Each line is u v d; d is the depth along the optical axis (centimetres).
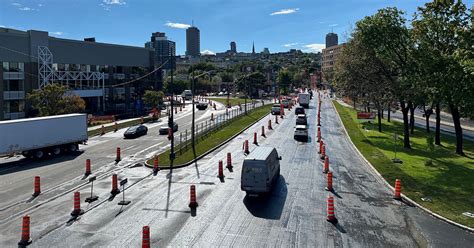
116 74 9056
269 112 7612
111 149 3941
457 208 1992
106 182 2598
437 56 3064
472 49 2503
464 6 2489
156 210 2009
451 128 5994
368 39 3675
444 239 1641
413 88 3447
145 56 9919
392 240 1628
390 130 5325
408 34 3522
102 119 6812
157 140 4544
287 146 3941
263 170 2162
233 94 15062
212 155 3503
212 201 2152
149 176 2755
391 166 2955
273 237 1661
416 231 1727
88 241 1636
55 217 1923
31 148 3359
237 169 2938
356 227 1773
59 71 7294
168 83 15500
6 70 6381
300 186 2458
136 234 1703
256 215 1930
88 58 8231
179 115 7825
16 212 2011
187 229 1750
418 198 2161
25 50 6706
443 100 3428
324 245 1580
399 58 3656
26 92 6694
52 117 3575
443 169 2881
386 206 2067
